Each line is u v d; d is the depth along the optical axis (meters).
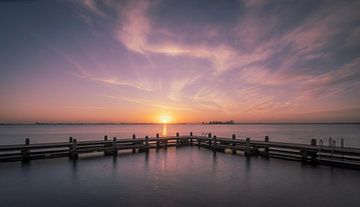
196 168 16.95
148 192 11.88
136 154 23.11
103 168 16.81
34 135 68.19
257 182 13.43
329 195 11.27
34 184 12.98
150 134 75.75
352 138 53.47
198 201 10.70
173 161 19.52
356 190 11.87
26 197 11.11
